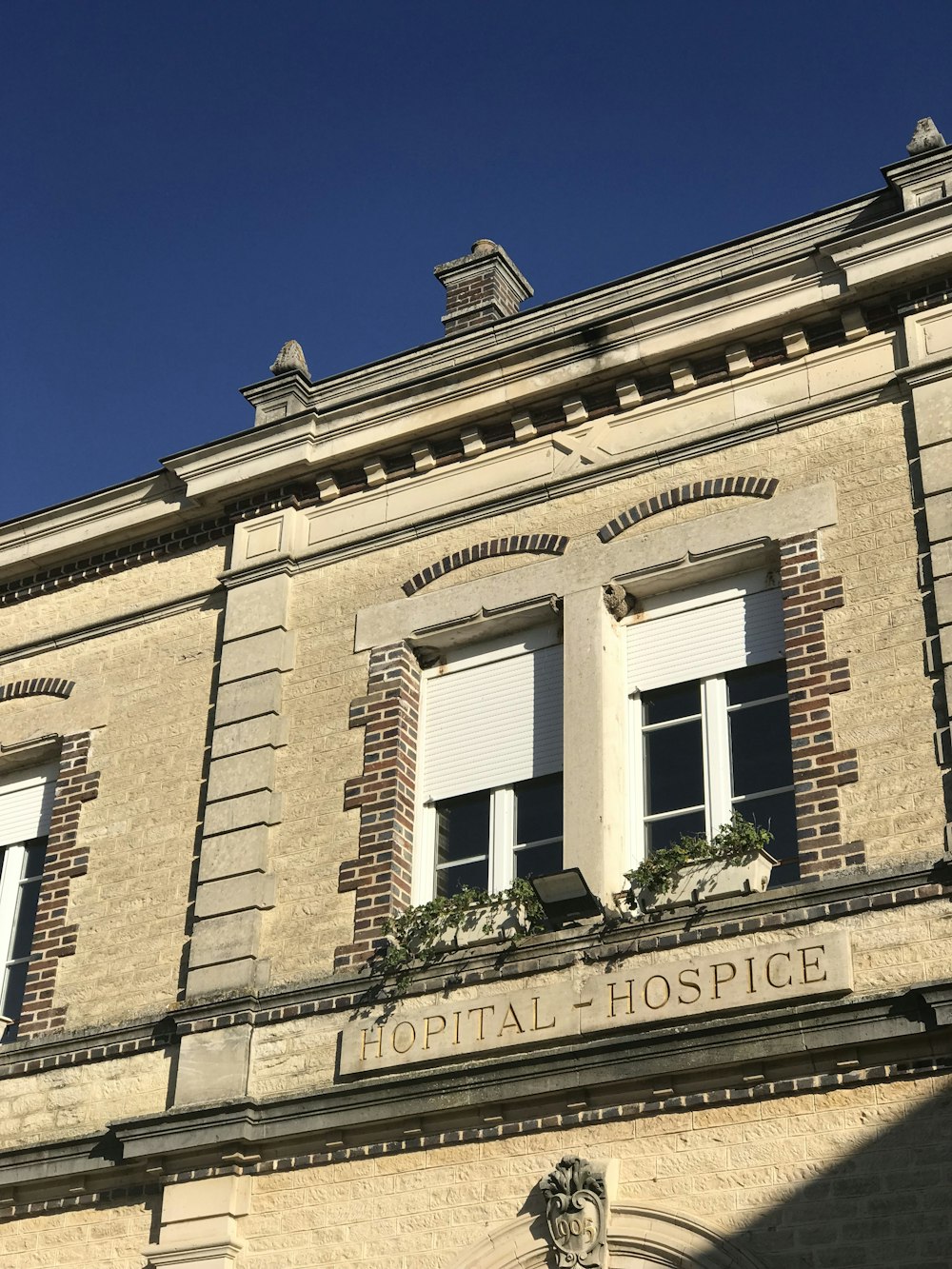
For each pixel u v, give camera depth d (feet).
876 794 39.45
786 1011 37.19
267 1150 42.22
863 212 47.70
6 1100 46.98
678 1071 37.91
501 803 45.57
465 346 52.95
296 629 50.39
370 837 45.52
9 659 56.03
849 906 37.99
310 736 48.21
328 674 49.01
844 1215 35.24
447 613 47.85
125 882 49.26
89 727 52.90
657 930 39.81
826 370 45.80
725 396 46.98
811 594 42.70
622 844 43.04
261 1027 43.88
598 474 47.73
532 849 44.62
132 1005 46.85
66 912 49.73
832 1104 36.42
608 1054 38.70
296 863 46.32
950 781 38.78
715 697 44.04
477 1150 39.73
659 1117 38.06
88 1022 47.32
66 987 48.42
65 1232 44.19
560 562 46.91
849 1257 34.81
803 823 39.83
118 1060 45.88
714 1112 37.52
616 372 48.47
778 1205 35.91
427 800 46.60
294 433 52.49
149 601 54.39
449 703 47.62
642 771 44.24
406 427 50.98
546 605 46.57
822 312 46.24
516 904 41.96
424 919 42.78
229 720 49.47
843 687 41.06
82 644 54.95
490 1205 38.93
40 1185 45.01
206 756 50.16
